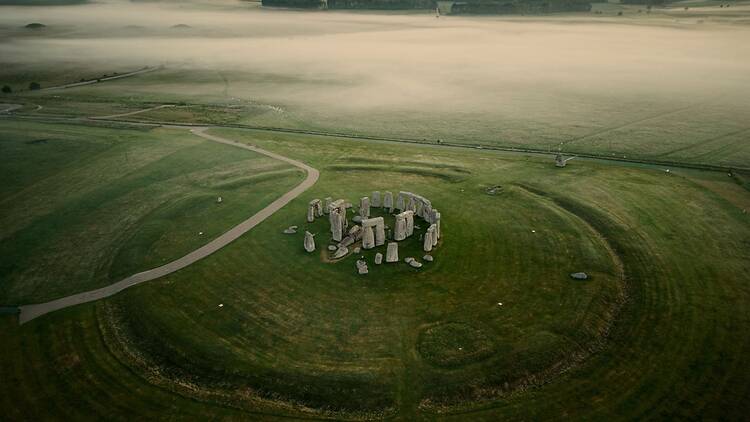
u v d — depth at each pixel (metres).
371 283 47.09
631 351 38.78
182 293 46.16
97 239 56.72
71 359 38.94
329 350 38.94
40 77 171.88
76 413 34.22
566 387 35.72
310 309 43.66
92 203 66.25
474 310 43.25
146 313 43.44
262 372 37.00
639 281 47.34
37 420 33.69
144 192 69.69
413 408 34.16
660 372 36.56
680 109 121.06
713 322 41.44
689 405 33.66
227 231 57.59
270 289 46.53
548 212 61.53
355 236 54.62
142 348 39.78
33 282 48.75
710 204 63.59
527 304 43.94
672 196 66.38
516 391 35.56
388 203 61.47
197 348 39.34
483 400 34.84
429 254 51.81
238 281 47.88
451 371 36.84
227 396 35.41
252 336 40.59
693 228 57.12
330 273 48.72
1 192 70.50
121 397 35.47
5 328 42.34
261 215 61.56
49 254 53.75
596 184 70.94
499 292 45.66
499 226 58.00
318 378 36.38
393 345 39.38
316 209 60.47
